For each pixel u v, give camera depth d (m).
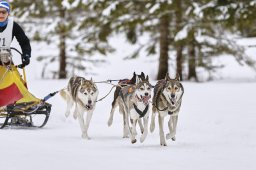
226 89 33.41
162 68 46.41
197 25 42.88
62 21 50.03
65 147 14.09
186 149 14.28
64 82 40.94
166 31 46.12
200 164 11.70
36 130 18.06
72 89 18.22
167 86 15.36
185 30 42.16
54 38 54.78
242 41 69.06
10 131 17.36
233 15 39.00
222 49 47.81
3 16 17.45
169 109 15.40
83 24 46.91
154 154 13.17
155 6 42.69
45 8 53.03
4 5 17.41
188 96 29.03
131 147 14.66
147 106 15.27
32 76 54.09
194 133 17.78
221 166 11.48
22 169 10.41
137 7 45.56
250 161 12.25
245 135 16.84
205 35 46.41
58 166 10.84
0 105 17.52
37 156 12.00
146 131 15.47
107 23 45.66
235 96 28.62
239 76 57.56
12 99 17.48
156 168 11.01
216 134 17.45
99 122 20.92
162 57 46.41
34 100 18.02
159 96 15.58
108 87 34.94
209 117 20.88
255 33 45.47
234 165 11.64
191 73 49.28
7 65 17.67
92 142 15.63
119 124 20.41
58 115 22.00
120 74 57.34
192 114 21.89
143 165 11.34
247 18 38.91
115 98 18.52
